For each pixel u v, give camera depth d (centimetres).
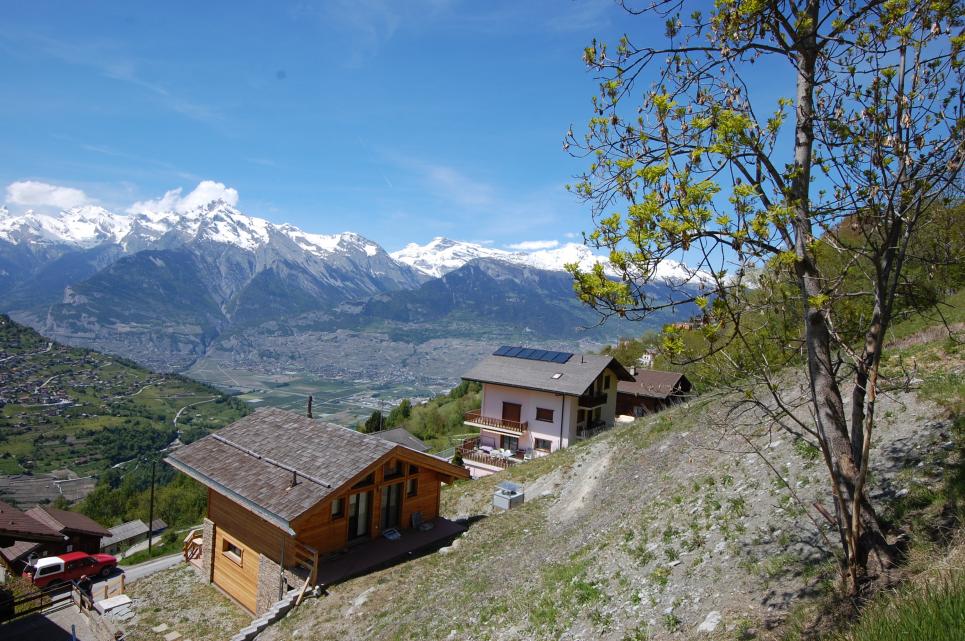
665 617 880
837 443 636
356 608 1559
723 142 549
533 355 4622
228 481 2025
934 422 1038
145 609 1977
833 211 577
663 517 1277
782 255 529
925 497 798
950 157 514
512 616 1141
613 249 558
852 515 618
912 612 484
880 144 535
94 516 6481
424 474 2220
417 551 1998
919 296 650
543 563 1436
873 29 575
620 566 1137
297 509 1762
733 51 623
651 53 668
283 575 1800
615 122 643
